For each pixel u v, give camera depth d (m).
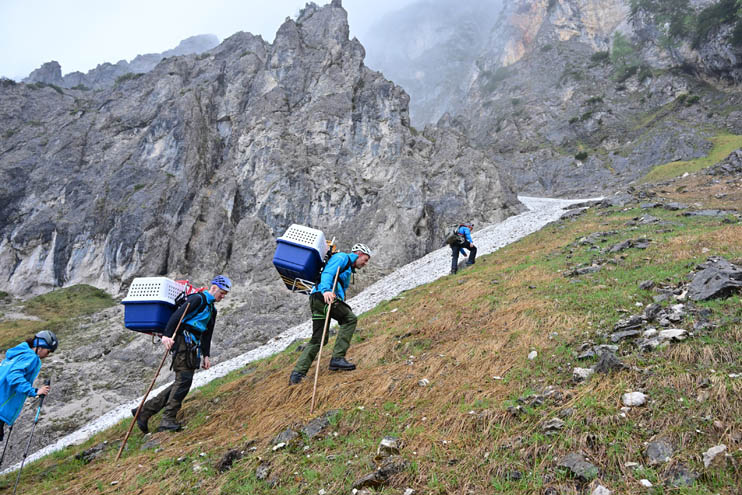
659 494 3.66
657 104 83.12
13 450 23.20
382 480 4.42
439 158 46.78
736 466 3.67
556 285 10.40
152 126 51.53
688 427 4.28
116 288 44.34
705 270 7.59
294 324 33.09
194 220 45.25
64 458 8.33
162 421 7.46
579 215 24.75
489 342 7.47
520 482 4.09
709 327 5.93
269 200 44.50
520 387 5.84
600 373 5.59
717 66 78.19
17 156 55.94
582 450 4.33
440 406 5.72
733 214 16.69
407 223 41.56
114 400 27.03
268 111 50.34
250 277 41.09
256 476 4.97
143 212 45.62
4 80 66.44
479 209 42.41
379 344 8.82
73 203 50.81
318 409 6.30
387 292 24.27
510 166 80.62
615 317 7.32
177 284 7.88
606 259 12.13
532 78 108.94
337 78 52.88
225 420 7.22
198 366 7.69
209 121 52.94
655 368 5.36
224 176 47.91
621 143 77.62
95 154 54.44
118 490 5.54
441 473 4.42
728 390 4.55
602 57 99.44
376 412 5.90
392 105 49.84
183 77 58.88
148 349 31.56
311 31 58.72
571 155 78.56
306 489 4.59
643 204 22.95
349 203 43.62
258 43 61.69
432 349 8.00
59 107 65.62
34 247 48.78
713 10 80.50
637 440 4.32
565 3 116.31
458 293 12.52
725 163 29.23
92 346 32.59
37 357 6.76
